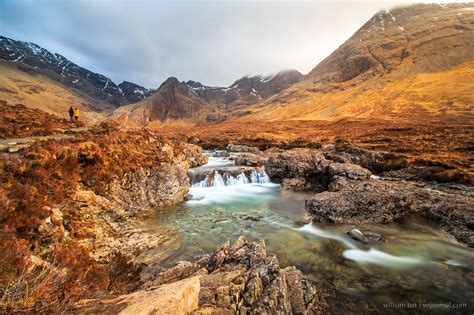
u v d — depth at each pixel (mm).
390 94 158250
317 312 11148
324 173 37188
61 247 12016
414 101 135375
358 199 24234
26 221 11375
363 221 22656
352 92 189750
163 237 18641
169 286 7426
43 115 31703
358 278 14203
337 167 35375
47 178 15266
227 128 133250
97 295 8039
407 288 13336
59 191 15336
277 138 79750
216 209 26531
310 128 109500
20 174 14133
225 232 20562
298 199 31016
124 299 6605
